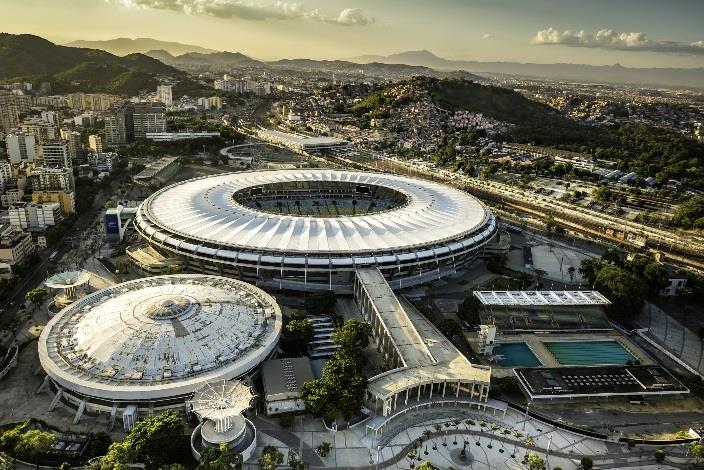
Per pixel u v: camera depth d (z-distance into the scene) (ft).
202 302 627.87
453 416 550.36
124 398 502.38
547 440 523.70
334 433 510.99
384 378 549.13
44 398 545.44
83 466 456.45
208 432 470.80
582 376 614.75
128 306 611.47
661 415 573.33
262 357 573.33
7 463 444.14
